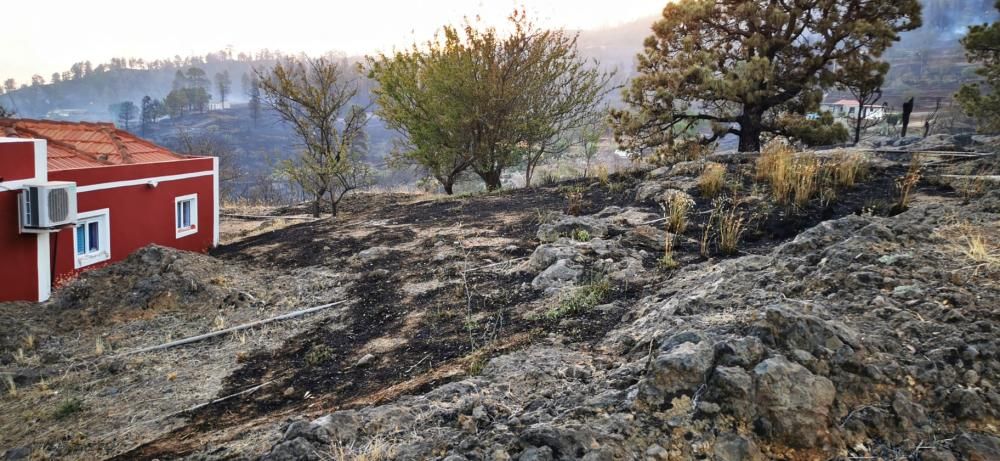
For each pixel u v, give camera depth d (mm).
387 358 5062
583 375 3639
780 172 7734
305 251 9797
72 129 12867
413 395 3918
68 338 6961
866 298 3512
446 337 5188
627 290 5309
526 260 6996
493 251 7664
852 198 7160
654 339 3729
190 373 5723
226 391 5199
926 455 2426
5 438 4781
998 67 17500
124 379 5727
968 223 4527
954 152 9586
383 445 3031
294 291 7770
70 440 4590
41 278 8883
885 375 2801
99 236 10578
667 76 17594
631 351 3775
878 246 4180
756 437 2629
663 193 8727
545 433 2670
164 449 4070
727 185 8539
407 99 17016
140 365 6016
